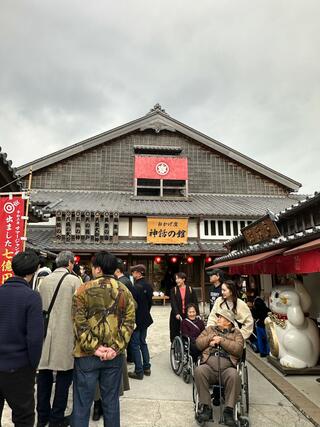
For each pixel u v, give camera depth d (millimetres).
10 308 2469
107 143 19781
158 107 21328
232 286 4145
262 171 20375
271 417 3615
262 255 5617
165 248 14945
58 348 3223
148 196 18438
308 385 4578
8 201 5156
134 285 5266
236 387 3277
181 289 5750
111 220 15422
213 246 15359
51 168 19000
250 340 7086
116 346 2637
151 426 3375
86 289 2744
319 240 3918
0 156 4871
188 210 16469
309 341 5133
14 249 5008
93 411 3689
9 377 2367
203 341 3771
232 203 18312
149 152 19922
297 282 5473
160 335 8742
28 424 2453
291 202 19047
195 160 20359
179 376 5172
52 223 16891
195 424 3432
